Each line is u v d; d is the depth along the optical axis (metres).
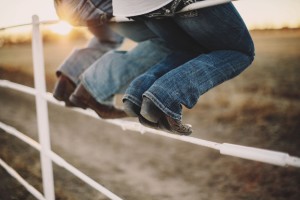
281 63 22.06
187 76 1.25
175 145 5.36
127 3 1.35
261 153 1.06
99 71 1.79
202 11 1.26
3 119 7.78
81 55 2.03
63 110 9.27
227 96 10.61
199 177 3.97
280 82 13.76
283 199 3.35
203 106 9.21
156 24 1.50
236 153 1.13
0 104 10.74
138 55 1.75
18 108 9.72
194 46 1.52
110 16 1.58
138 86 1.42
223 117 7.69
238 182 3.80
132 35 1.85
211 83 1.29
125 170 4.20
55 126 7.10
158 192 3.53
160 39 1.76
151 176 4.00
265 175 3.97
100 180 3.85
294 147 5.14
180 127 1.28
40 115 2.14
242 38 1.33
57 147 5.30
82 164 4.42
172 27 1.47
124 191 3.57
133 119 7.02
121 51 1.87
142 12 1.29
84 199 3.28
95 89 1.77
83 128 6.83
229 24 1.29
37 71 2.08
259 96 10.40
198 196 3.46
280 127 6.51
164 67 1.47
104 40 2.10
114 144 5.48
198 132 6.47
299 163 0.98
